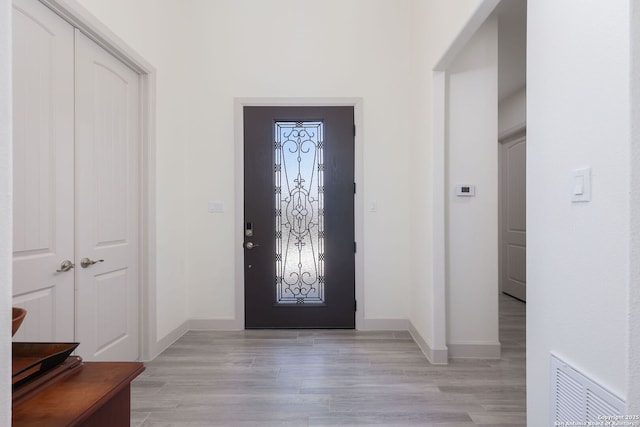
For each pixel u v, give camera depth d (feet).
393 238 10.00
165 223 8.66
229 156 10.07
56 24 5.49
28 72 5.01
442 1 6.95
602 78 3.04
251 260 10.08
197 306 10.03
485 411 5.78
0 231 1.77
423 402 6.05
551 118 3.75
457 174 7.96
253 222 10.09
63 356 2.69
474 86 7.94
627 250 2.74
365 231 10.01
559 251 3.63
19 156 4.90
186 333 9.73
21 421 2.11
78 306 6.00
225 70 10.05
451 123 7.96
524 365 7.57
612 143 2.93
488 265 7.97
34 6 5.08
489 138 7.96
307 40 10.05
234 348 8.57
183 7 9.69
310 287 10.19
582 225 3.29
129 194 7.49
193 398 6.19
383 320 9.96
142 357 7.84
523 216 13.69
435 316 7.71
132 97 7.61
